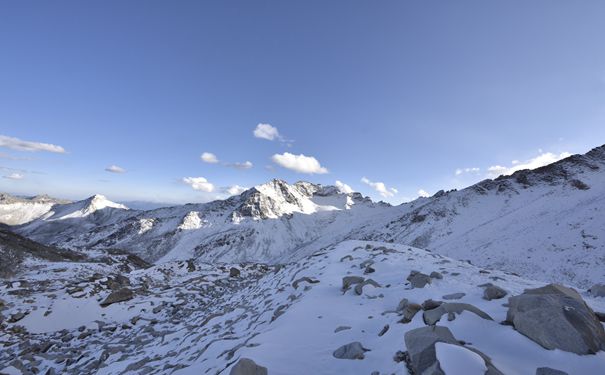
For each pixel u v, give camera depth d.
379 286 12.33
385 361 6.50
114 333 19.06
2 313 19.30
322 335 8.73
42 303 21.33
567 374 5.35
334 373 6.64
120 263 49.09
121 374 11.05
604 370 5.41
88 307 21.91
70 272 31.33
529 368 5.66
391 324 8.45
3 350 15.87
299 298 12.58
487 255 87.88
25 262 33.19
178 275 36.94
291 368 6.89
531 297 7.18
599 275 57.38
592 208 92.81
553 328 6.29
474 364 5.18
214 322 14.78
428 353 5.66
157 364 10.97
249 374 6.25
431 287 11.09
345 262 17.64
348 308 10.63
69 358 14.60
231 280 33.12
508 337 6.57
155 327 18.22
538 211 117.25
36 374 13.38
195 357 9.91
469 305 7.92
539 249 78.81
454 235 128.62
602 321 7.48
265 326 10.63
